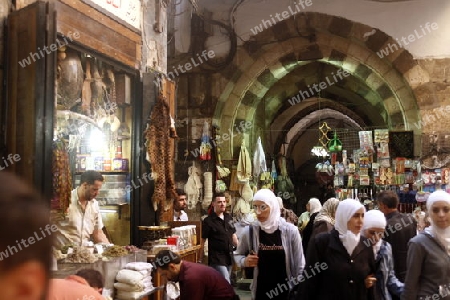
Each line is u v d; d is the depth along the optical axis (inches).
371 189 547.2
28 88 179.9
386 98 479.8
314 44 459.2
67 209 188.9
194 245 272.8
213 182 445.1
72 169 259.0
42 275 25.1
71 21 210.7
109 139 262.7
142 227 252.1
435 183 408.8
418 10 432.1
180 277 160.9
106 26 238.4
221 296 161.0
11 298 24.3
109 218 264.7
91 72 243.1
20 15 183.3
